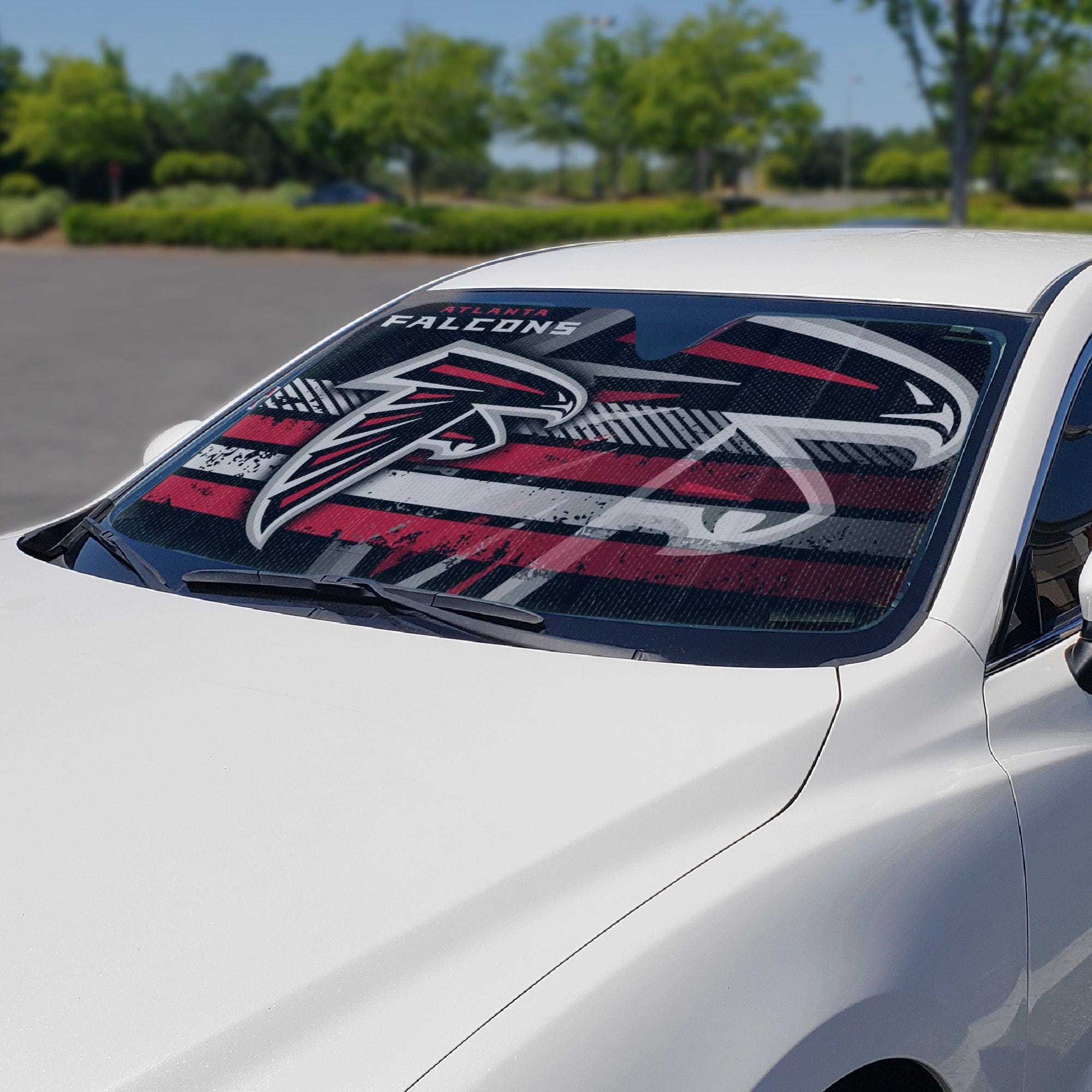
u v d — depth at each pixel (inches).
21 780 67.2
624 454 91.1
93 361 651.5
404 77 2534.5
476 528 89.0
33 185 3075.8
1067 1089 77.5
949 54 1211.9
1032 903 72.6
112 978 54.8
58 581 92.5
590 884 60.2
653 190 3836.1
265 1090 51.3
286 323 831.7
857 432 86.6
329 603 85.6
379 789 64.8
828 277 101.5
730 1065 56.3
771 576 79.8
